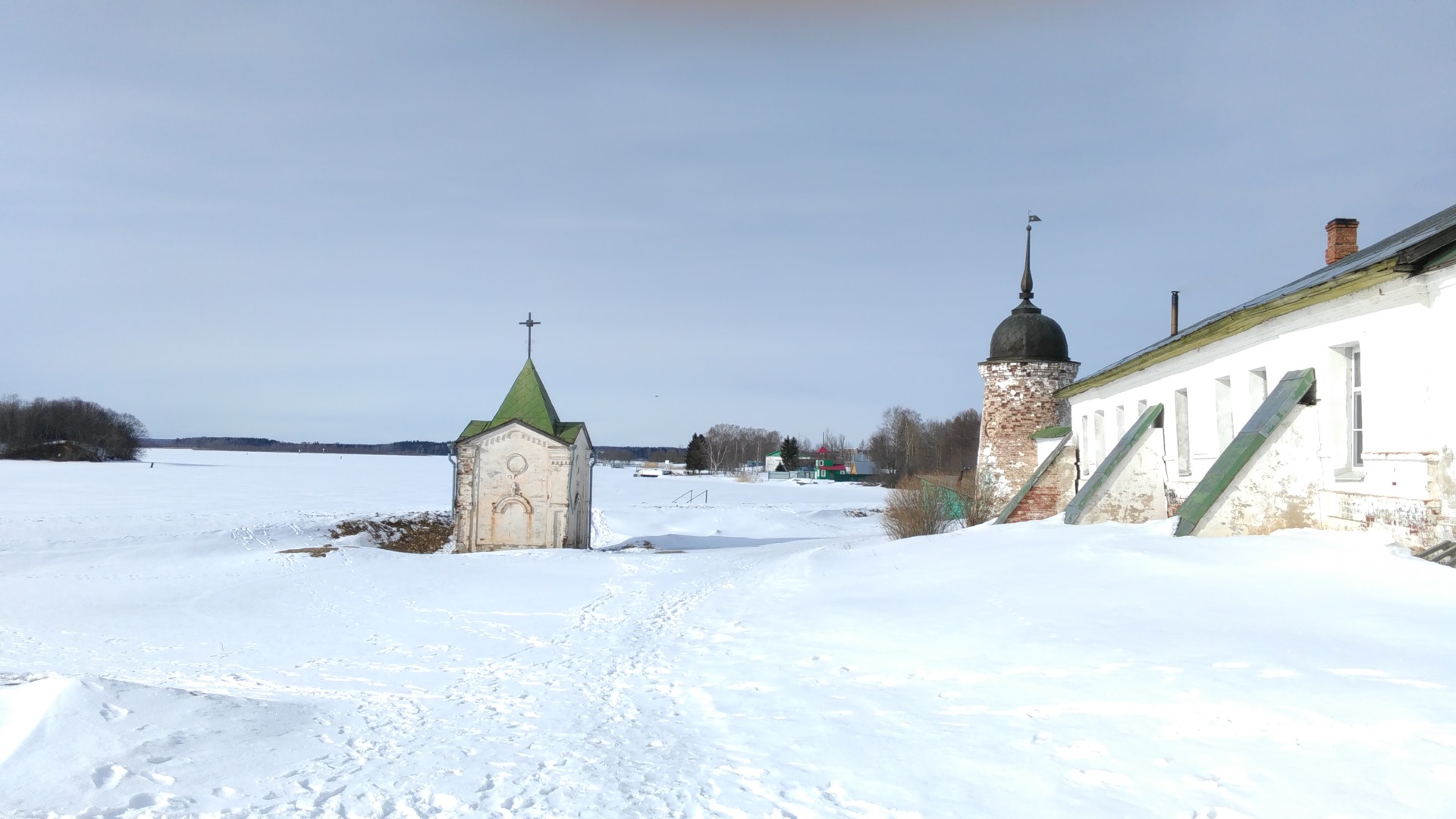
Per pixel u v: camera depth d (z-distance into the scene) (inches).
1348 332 489.4
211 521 1600.6
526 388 1494.8
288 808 227.6
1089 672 301.3
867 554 772.0
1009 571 524.1
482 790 241.8
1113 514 770.2
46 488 2583.7
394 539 1658.5
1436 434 417.4
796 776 236.2
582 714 354.3
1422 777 193.5
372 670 499.8
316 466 5772.6
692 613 634.8
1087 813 194.2
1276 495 530.9
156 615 758.5
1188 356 720.3
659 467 6446.9
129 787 240.2
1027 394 1192.2
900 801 211.2
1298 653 289.7
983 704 285.6
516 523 1409.9
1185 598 392.5
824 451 5492.1
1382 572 386.3
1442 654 277.9
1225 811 188.5
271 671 502.0
